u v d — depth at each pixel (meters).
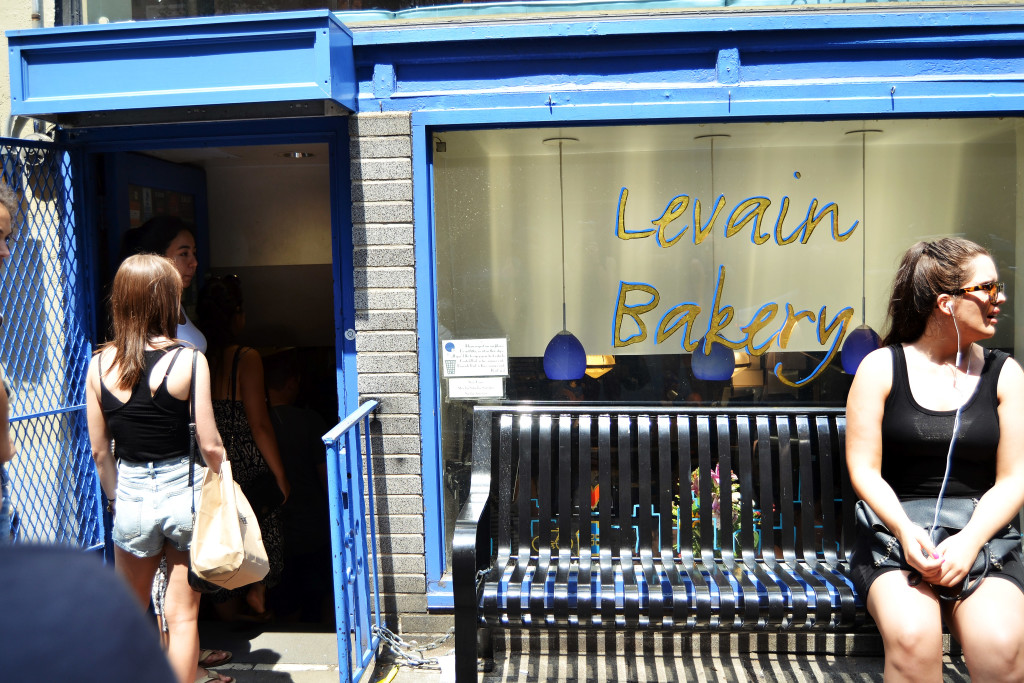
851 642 3.52
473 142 3.67
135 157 4.20
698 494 3.36
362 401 3.61
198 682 3.44
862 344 3.68
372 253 3.56
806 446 3.25
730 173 3.67
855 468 2.79
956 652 3.45
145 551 2.86
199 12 3.71
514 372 3.76
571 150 3.68
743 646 3.56
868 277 3.68
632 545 3.28
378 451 3.62
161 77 3.21
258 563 2.90
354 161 3.54
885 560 2.67
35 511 3.68
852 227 3.67
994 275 2.68
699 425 3.32
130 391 2.79
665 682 3.33
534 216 3.71
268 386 4.88
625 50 3.39
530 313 3.75
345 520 3.45
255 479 4.20
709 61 3.41
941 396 2.75
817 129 3.59
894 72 3.37
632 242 3.72
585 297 3.74
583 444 3.35
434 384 3.63
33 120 3.75
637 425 3.44
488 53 3.44
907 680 2.46
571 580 3.02
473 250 3.73
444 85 3.50
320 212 5.46
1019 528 3.50
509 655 3.58
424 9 3.59
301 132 3.62
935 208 3.63
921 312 2.77
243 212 5.46
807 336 3.72
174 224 3.89
